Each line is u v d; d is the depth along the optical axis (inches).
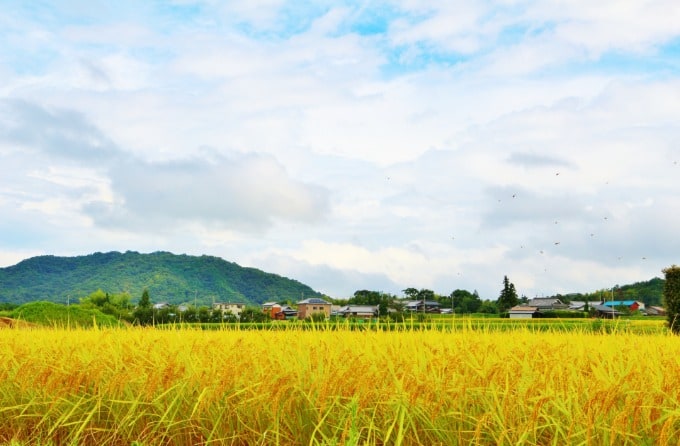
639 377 156.8
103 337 265.0
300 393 172.2
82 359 223.3
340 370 173.8
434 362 174.6
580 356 189.9
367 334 251.8
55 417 205.0
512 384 158.1
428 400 155.2
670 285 700.0
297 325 308.7
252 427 176.1
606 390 138.8
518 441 137.3
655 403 140.3
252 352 215.5
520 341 231.9
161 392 192.4
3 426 211.5
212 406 182.4
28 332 333.4
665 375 155.9
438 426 156.3
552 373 164.2
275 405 160.6
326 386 157.3
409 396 153.4
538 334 270.8
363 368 170.6
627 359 190.5
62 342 261.1
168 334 290.8
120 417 196.5
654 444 134.3
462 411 151.9
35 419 211.2
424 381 158.1
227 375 179.5
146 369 209.3
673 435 135.3
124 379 196.7
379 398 159.6
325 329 285.3
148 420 194.2
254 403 173.9
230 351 217.0
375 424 163.3
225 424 180.1
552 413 151.9
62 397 197.8
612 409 142.0
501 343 227.0
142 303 3321.9
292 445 168.2
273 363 193.0
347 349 201.3
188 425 181.6
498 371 162.9
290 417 170.6
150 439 187.6
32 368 220.2
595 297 3951.8
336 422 164.1
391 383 166.2
